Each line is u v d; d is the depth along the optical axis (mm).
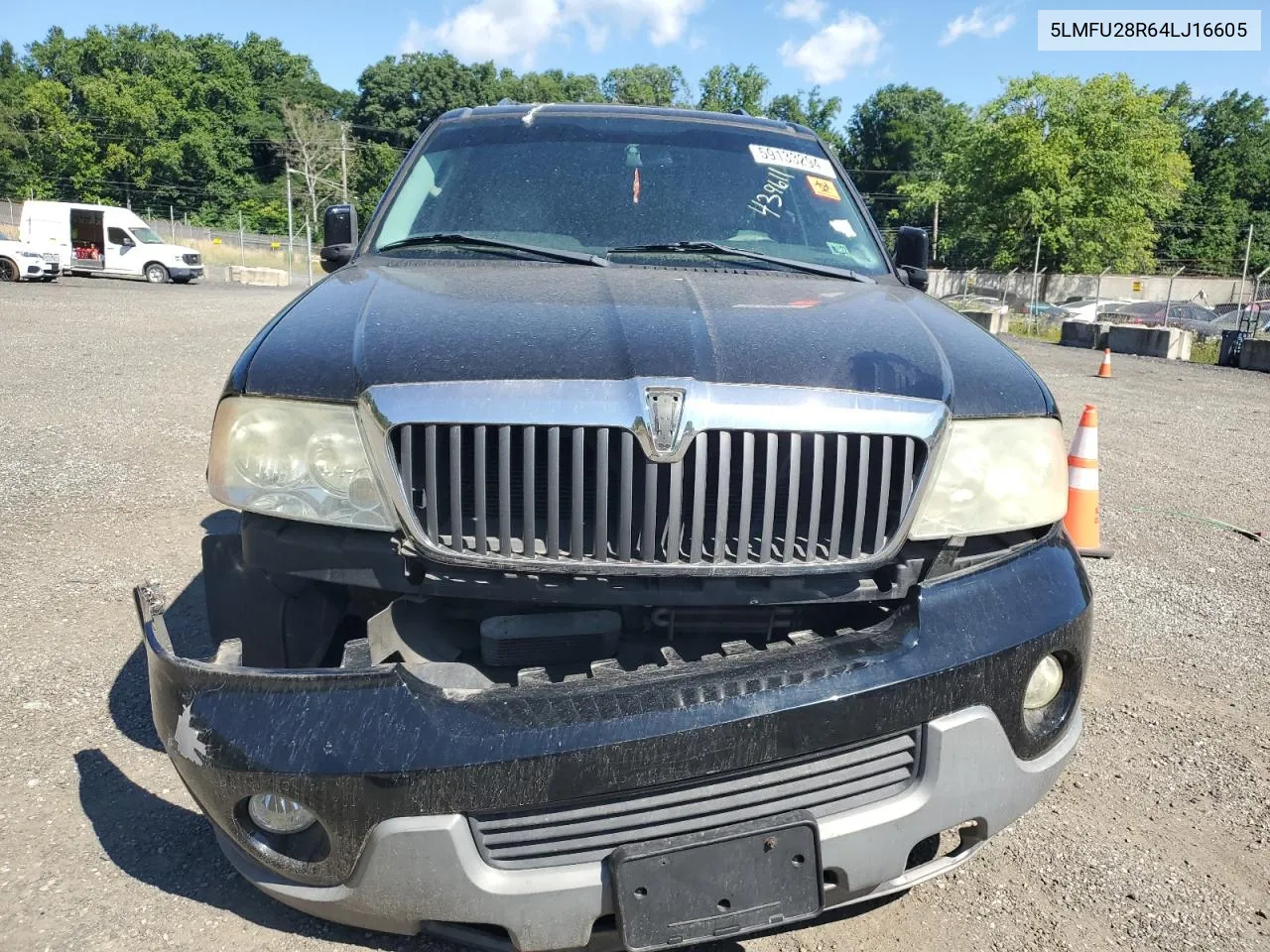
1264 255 70875
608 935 1907
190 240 59562
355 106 95438
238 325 16766
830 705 1896
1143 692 3744
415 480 1965
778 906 1909
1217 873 2637
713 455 1950
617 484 1938
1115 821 2865
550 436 1908
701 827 1890
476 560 1938
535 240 3105
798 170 3557
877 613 2186
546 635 2002
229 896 2363
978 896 2506
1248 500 7020
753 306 2432
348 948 2209
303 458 2033
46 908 2293
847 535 2029
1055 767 2199
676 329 2154
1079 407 11633
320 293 2594
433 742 1778
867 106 89938
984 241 54781
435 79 93125
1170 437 9688
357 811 1795
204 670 1889
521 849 1844
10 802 2699
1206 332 27062
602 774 1800
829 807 1969
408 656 2074
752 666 1937
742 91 89000
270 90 94250
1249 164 74000
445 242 3109
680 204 3283
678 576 1958
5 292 23594
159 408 8539
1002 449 2184
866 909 2443
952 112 59562
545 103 3838
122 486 5941
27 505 5477
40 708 3219
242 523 2160
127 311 19156
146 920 2268
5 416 7902
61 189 77125
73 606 4066
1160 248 71562
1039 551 2262
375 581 2016
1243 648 4215
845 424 1979
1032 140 49500
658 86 103562
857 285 2959
